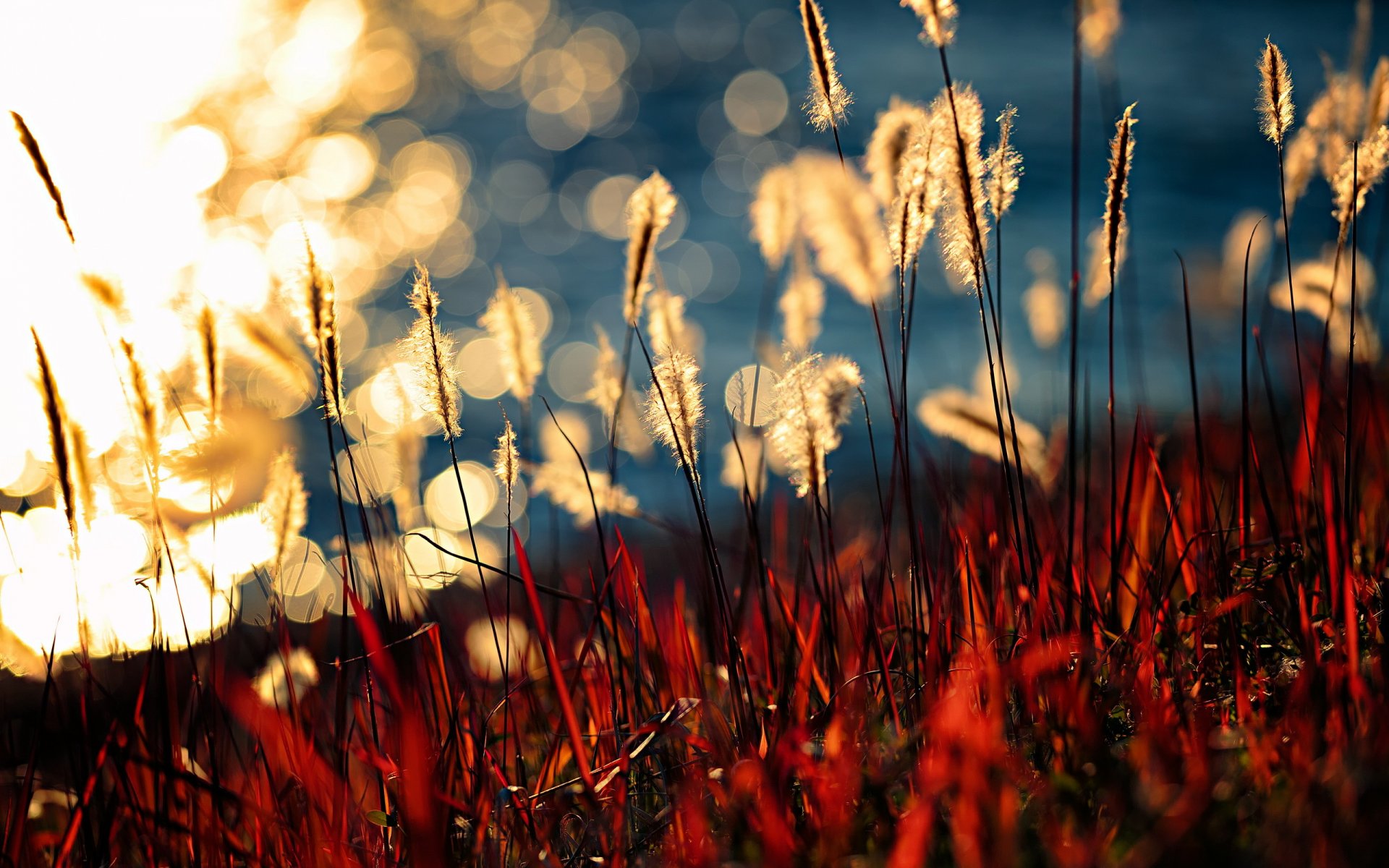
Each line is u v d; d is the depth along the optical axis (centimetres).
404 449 174
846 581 181
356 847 154
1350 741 146
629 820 156
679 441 158
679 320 171
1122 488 179
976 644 158
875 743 153
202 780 154
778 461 174
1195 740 147
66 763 168
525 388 172
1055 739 150
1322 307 175
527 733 171
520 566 152
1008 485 160
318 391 163
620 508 176
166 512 166
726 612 158
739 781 150
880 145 163
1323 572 158
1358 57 166
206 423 162
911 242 159
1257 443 187
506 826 154
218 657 165
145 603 168
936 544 179
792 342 176
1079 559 167
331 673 176
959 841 143
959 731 148
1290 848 141
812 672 162
